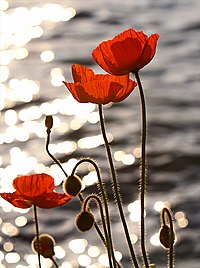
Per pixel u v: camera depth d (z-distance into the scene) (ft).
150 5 62.18
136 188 31.55
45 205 7.54
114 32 56.08
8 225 28.68
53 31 56.90
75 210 29.55
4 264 25.55
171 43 51.96
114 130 37.96
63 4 63.31
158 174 32.99
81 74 7.84
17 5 65.26
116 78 7.73
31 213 29.55
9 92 44.62
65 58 50.37
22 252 26.27
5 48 53.57
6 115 41.39
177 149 35.06
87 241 27.76
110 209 29.66
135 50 7.36
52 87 45.24
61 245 27.84
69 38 54.95
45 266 25.80
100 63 7.53
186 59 48.47
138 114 39.78
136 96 42.14
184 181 32.40
